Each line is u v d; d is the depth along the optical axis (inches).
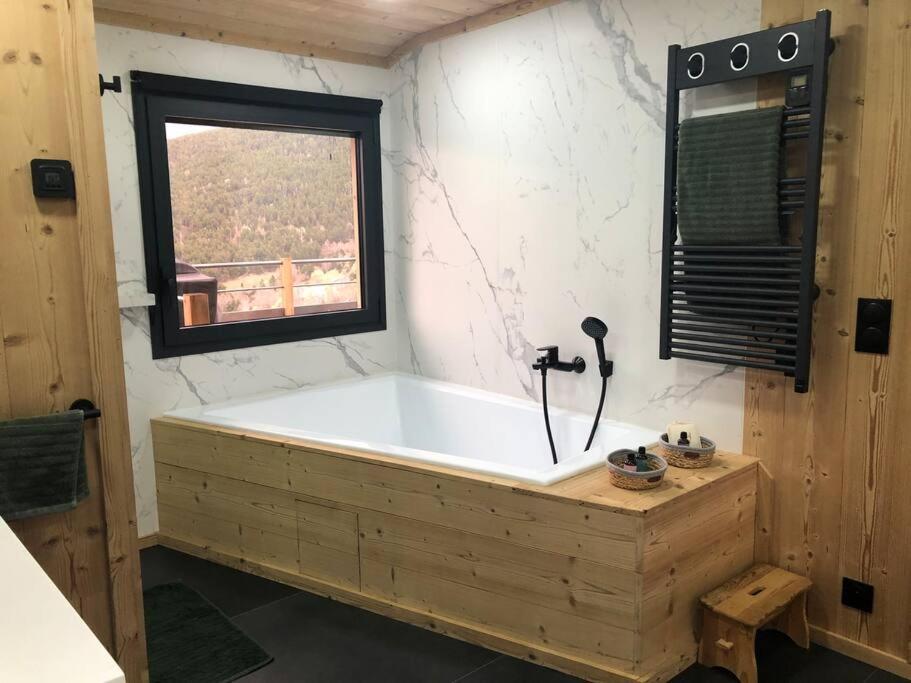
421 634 103.1
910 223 85.9
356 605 111.0
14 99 71.5
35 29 72.0
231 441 121.2
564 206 125.1
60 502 76.2
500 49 131.4
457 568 101.0
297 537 116.6
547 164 126.8
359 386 152.7
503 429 137.1
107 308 78.5
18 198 72.7
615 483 93.3
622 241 117.3
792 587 96.1
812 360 96.0
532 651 95.5
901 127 85.5
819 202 92.5
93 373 78.3
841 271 92.0
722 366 106.4
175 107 129.6
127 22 123.1
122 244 126.5
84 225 76.3
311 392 146.6
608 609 89.0
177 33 128.5
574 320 126.2
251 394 144.0
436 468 101.7
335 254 161.2
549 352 127.0
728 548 100.0
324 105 146.3
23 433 72.9
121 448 81.0
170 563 126.7
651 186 112.4
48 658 35.2
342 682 92.4
